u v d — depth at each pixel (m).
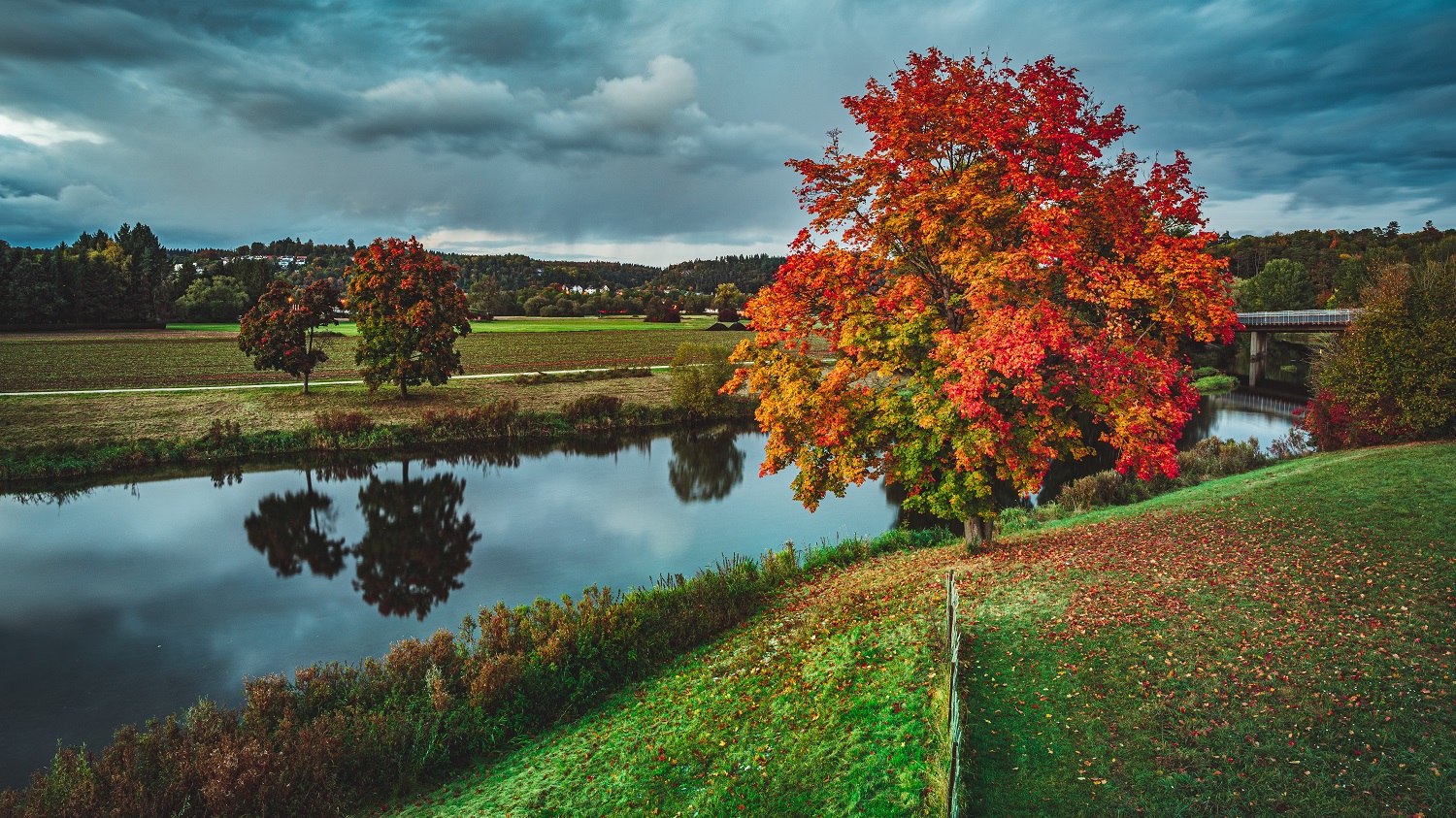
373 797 12.81
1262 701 9.91
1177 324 15.97
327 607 25.27
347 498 39.38
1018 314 15.30
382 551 31.05
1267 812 7.99
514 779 12.76
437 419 53.75
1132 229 16.95
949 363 16.97
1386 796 7.96
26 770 15.50
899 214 18.08
